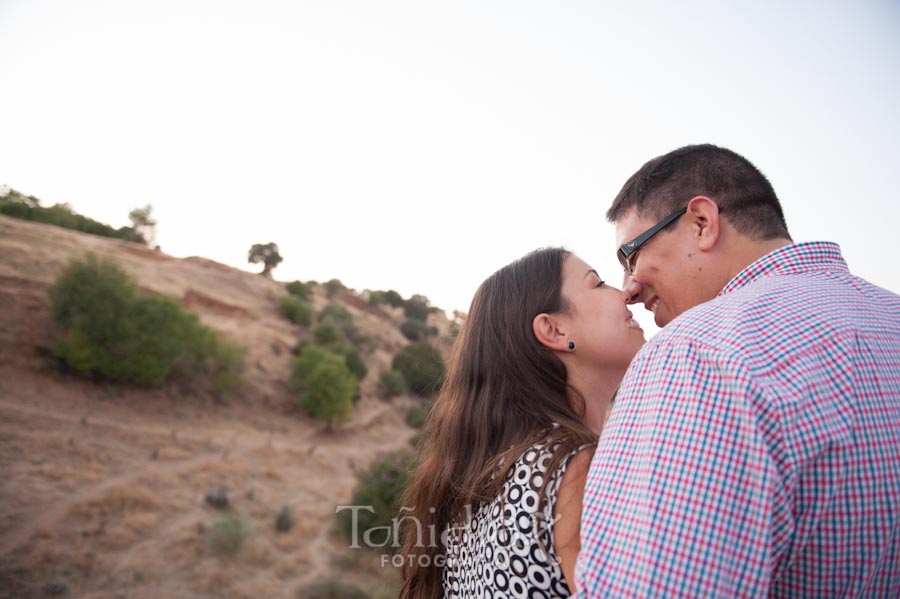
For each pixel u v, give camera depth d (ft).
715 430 2.47
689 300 4.21
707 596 2.31
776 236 3.99
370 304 264.11
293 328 168.04
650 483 2.50
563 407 4.10
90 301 90.22
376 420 140.26
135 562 42.73
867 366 2.71
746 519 2.36
